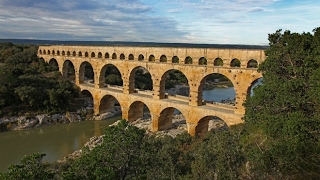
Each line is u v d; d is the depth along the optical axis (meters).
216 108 58.66
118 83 107.38
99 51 82.56
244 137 37.94
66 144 62.72
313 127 23.80
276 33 33.34
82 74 92.88
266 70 33.66
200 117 59.19
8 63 107.38
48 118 76.69
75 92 89.19
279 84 29.52
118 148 25.86
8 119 72.19
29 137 66.69
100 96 83.00
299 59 29.58
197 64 59.09
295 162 20.95
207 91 135.38
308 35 30.20
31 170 20.03
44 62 110.81
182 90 130.75
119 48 75.75
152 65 67.06
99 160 24.30
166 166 30.69
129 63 72.94
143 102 70.44
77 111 83.12
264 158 23.62
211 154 32.41
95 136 66.50
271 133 27.02
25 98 76.12
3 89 74.69
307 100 26.52
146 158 27.98
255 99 32.00
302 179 21.09
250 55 51.19
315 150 21.06
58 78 98.50
